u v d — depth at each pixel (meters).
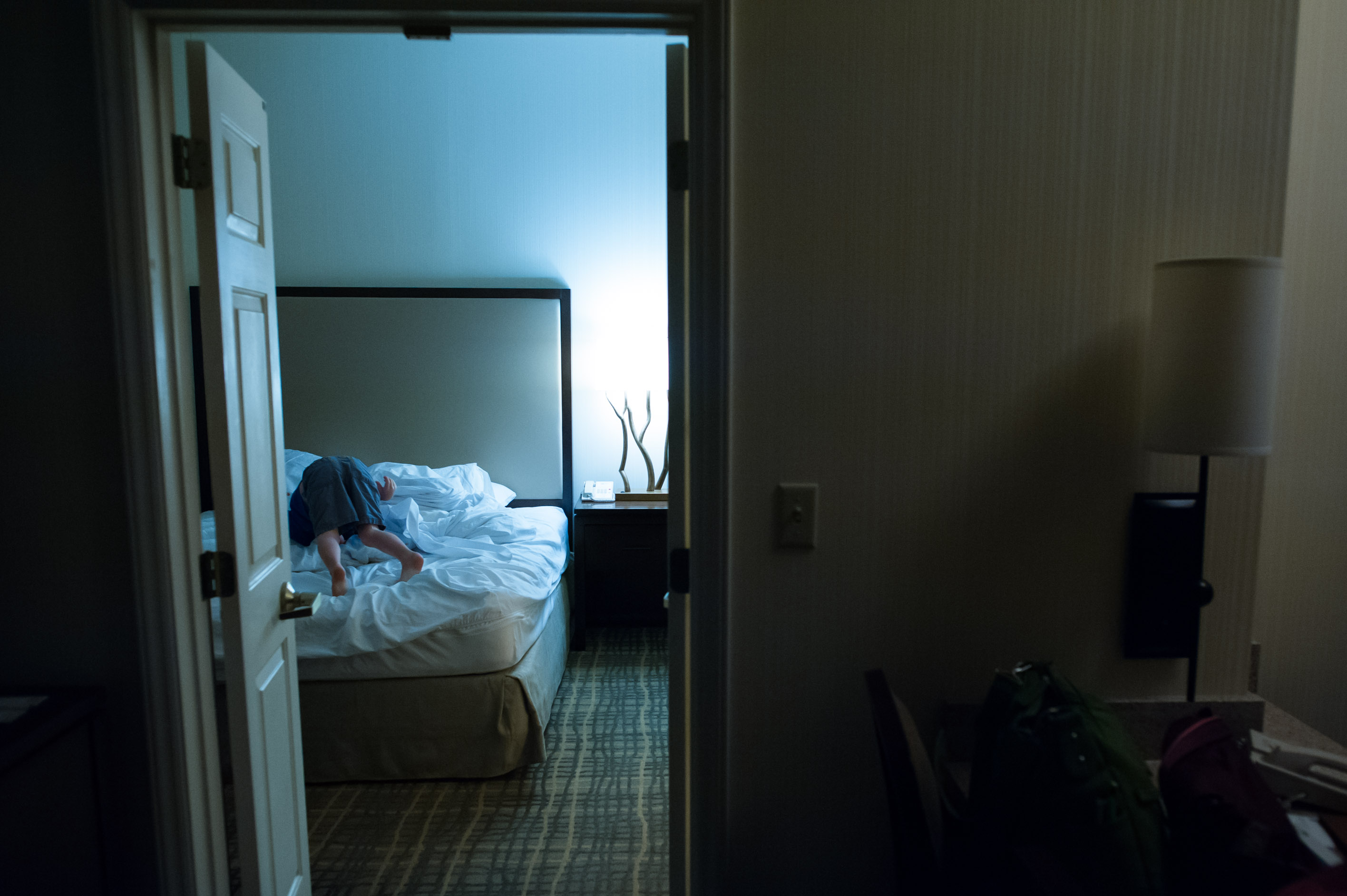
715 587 1.43
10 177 1.33
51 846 1.26
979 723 1.19
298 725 1.80
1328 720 2.02
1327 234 1.85
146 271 1.32
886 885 1.52
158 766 1.40
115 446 1.37
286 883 1.70
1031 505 1.46
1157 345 1.30
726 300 1.38
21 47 1.31
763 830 1.51
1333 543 1.95
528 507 4.24
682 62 1.39
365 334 4.10
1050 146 1.39
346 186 4.07
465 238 4.13
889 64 1.37
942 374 1.43
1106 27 1.38
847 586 1.46
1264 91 1.40
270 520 1.66
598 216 4.13
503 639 2.61
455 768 2.61
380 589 2.68
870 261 1.40
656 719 3.12
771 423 1.42
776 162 1.38
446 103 4.04
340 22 1.35
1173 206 1.42
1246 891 0.98
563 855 2.21
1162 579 1.47
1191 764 1.12
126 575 1.39
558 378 4.18
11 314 1.35
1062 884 0.89
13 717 1.25
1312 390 1.90
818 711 1.48
